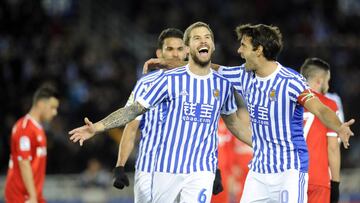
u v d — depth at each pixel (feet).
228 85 62.54
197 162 61.62
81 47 168.66
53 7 186.29
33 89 153.17
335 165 70.03
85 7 185.68
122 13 189.78
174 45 68.85
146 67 65.62
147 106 60.54
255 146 62.64
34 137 82.17
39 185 83.46
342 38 192.54
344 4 211.00
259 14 193.77
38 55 163.94
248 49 60.59
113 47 171.63
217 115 62.34
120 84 159.94
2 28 172.24
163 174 62.13
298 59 169.37
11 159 83.46
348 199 137.49
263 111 61.00
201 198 61.16
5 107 146.82
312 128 69.92
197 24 61.21
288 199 60.90
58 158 136.56
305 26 188.65
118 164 66.74
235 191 95.09
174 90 61.26
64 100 154.10
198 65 61.21
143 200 65.92
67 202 127.44
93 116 148.87
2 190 125.80
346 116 162.40
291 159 60.95
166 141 62.03
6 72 156.35
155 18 184.85
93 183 126.52
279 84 60.03
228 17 189.88
